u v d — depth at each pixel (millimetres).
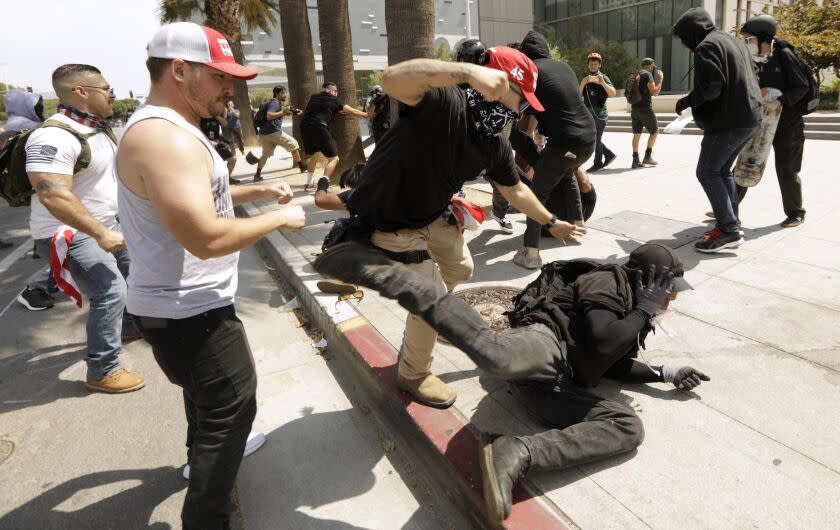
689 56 22141
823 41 13266
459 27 29891
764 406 2494
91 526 2342
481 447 1989
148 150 1543
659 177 7379
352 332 3396
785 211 4785
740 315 3318
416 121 1890
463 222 2447
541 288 2619
